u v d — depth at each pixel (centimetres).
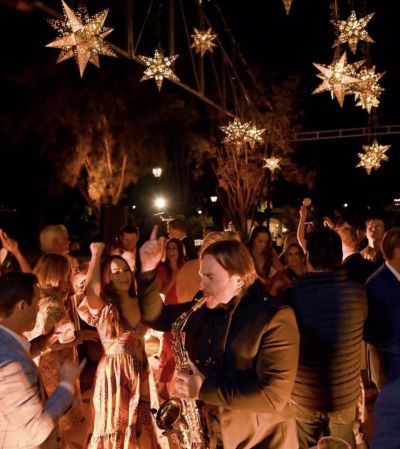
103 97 2138
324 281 337
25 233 2641
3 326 275
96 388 452
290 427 280
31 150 2233
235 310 273
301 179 2881
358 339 339
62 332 444
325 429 333
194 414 289
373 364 388
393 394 160
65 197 2889
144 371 463
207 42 764
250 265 276
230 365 268
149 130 2545
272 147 2598
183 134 2694
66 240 636
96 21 466
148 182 3117
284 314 267
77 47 466
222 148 2723
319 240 343
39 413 263
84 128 2150
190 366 278
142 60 632
